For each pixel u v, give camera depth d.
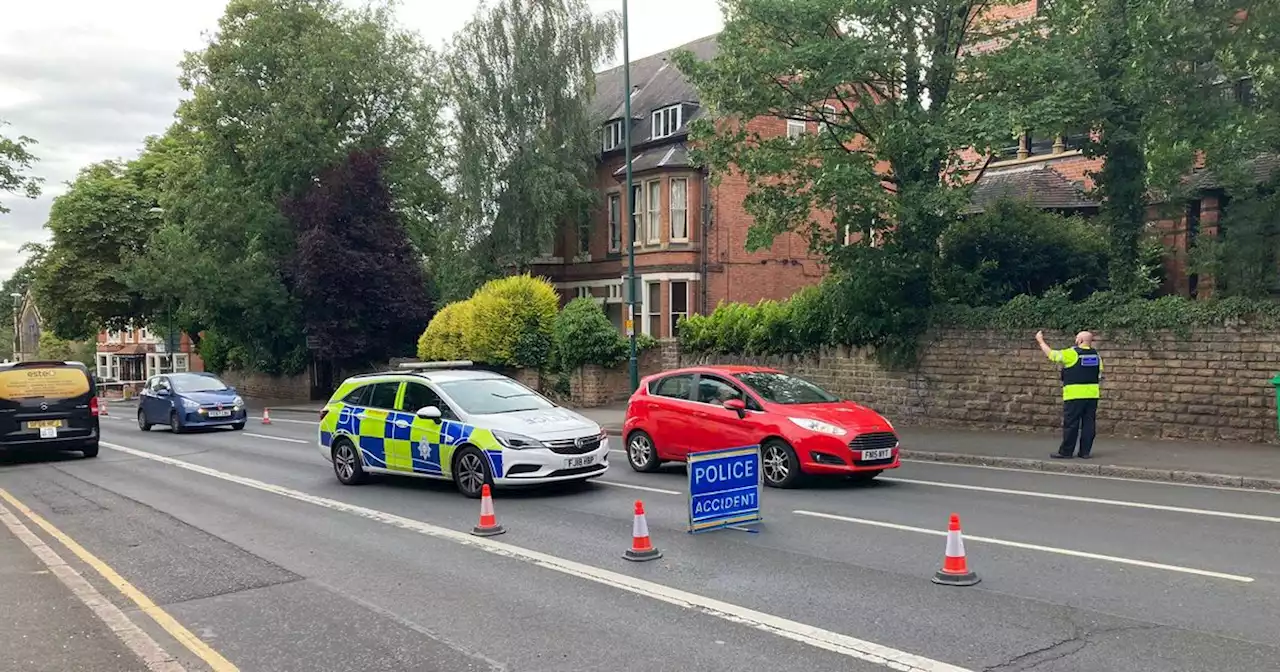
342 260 32.44
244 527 9.55
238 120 35.78
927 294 18.06
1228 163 14.88
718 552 7.74
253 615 6.26
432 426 11.38
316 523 9.66
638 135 35.59
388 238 34.00
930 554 7.48
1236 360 13.88
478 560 7.70
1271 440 13.52
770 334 21.03
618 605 6.22
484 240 34.12
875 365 18.91
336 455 12.68
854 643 5.30
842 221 16.62
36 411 16.23
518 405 11.63
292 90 34.12
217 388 23.59
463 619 6.02
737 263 33.09
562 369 25.56
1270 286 14.37
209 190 35.41
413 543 8.48
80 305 44.00
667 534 8.56
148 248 36.72
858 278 17.58
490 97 33.59
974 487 11.09
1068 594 6.21
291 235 35.78
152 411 23.56
